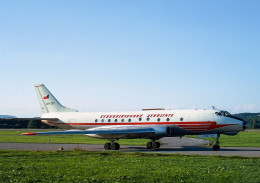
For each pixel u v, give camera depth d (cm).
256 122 14600
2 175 1359
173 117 3194
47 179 1287
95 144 3778
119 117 3550
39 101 4259
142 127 3178
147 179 1264
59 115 4022
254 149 2955
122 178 1286
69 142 4094
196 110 3161
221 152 2589
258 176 1304
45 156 2111
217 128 2995
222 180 1226
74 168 1548
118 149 3148
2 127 12131
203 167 1566
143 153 2291
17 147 3206
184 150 2911
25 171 1462
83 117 3825
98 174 1378
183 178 1278
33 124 12219
